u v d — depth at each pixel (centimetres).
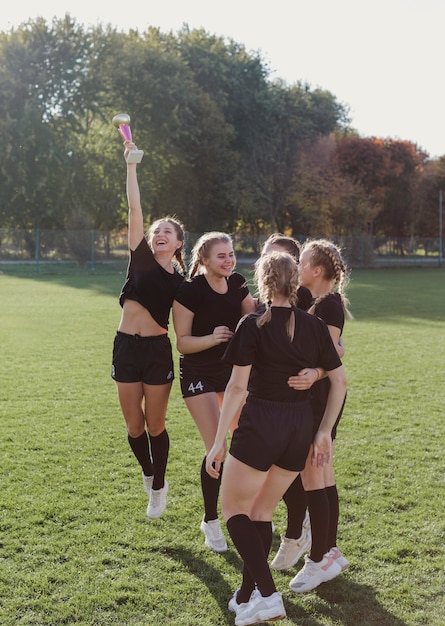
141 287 429
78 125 3781
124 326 436
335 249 375
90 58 3803
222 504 330
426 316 1653
